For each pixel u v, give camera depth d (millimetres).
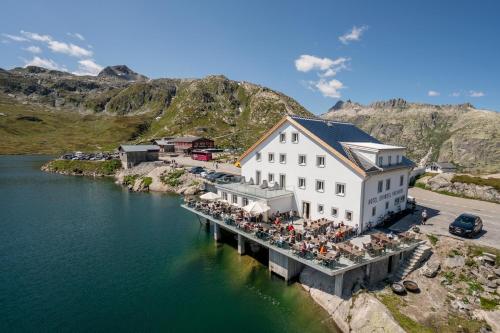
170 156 136000
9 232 48562
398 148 40000
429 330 22156
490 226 36125
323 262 26547
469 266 28141
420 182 61469
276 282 31703
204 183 75125
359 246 30766
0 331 25297
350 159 35000
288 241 31203
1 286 32031
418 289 26812
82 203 67375
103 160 120062
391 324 22484
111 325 26109
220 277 33750
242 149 167125
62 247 42344
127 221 53906
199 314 27500
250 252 38375
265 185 42906
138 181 86125
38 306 28656
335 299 26828
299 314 26984
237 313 27562
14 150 198125
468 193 52344
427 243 31562
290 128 40812
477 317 23594
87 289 31531
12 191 81250
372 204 35781
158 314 27547
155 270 35531
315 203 38625
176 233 47562
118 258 38750
